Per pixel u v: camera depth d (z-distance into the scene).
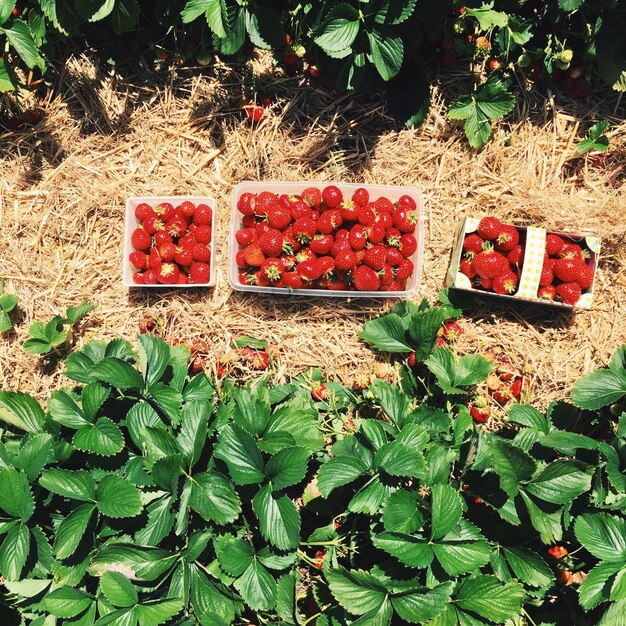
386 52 0.86
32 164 1.00
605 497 0.81
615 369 0.90
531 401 0.98
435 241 1.00
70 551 0.75
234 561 0.78
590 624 0.87
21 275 1.00
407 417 0.86
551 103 0.99
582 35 0.93
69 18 0.88
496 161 1.00
